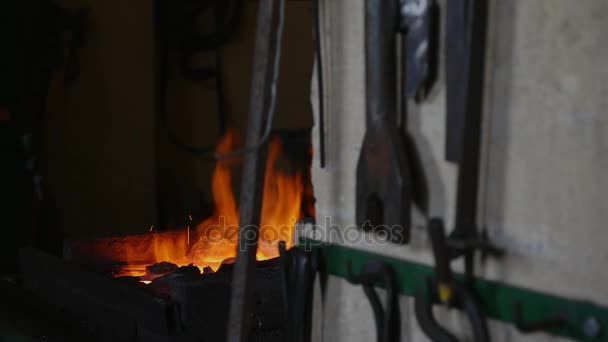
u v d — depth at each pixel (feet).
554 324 3.37
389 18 4.04
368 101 4.17
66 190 15.33
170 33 16.74
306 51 15.31
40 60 14.69
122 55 15.75
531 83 3.50
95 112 15.51
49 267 8.83
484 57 3.68
